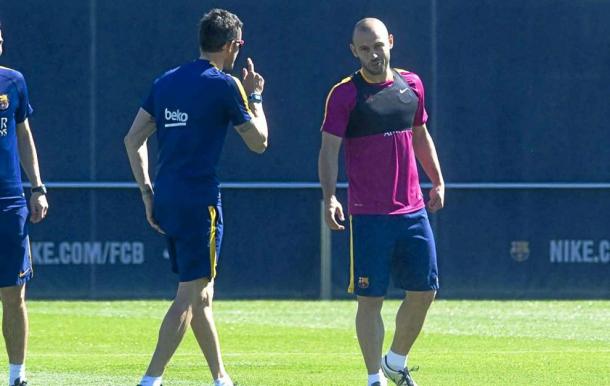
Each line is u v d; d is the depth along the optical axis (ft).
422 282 94.84
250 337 151.23
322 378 108.58
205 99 87.92
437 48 201.67
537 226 204.44
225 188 201.26
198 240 87.97
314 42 200.34
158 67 198.90
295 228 202.69
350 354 131.95
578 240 205.05
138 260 200.34
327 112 92.89
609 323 171.01
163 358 88.02
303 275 203.31
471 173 202.90
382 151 92.94
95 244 199.41
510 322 171.53
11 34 196.34
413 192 94.27
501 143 203.31
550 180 204.13
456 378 108.78
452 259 203.41
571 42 203.62
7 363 118.52
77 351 134.72
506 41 202.80
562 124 204.03
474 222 203.41
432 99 201.98
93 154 198.80
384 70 92.68
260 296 202.69
